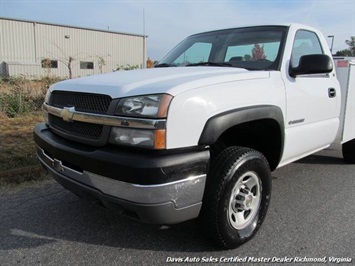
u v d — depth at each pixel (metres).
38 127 3.46
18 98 9.06
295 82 3.60
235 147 2.96
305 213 3.76
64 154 2.77
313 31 4.22
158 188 2.32
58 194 4.12
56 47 32.03
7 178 4.48
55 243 3.06
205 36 4.48
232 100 2.79
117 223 3.44
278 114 3.27
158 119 2.35
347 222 3.56
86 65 34.16
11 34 29.45
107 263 2.78
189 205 2.51
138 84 2.64
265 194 3.18
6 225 3.37
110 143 2.51
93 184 2.57
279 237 3.23
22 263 2.76
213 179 2.72
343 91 4.64
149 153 2.37
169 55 4.50
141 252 2.94
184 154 2.43
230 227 2.87
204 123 2.54
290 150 3.63
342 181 4.84
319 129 4.06
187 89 2.53
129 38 37.03
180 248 3.00
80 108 2.78
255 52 3.78
